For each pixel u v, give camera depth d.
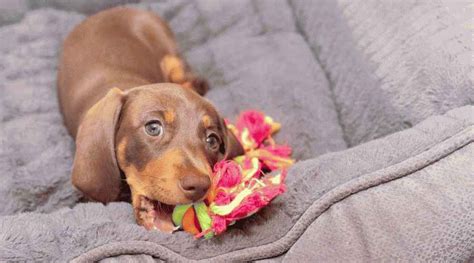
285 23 0.81
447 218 0.52
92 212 0.56
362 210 0.53
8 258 0.52
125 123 0.58
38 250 0.52
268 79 0.75
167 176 0.54
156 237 0.53
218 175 0.55
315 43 0.78
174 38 0.82
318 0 0.79
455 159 0.54
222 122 0.61
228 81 0.77
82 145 0.59
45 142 0.69
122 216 0.57
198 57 0.81
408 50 0.66
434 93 0.63
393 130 0.66
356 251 0.52
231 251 0.54
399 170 0.53
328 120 0.71
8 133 0.69
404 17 0.68
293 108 0.72
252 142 0.66
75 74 0.71
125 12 0.79
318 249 0.53
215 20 0.83
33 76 0.75
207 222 0.54
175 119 0.57
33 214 0.56
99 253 0.52
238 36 0.81
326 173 0.56
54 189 0.66
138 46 0.76
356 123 0.69
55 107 0.73
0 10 0.80
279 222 0.55
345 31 0.74
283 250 0.54
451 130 0.55
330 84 0.74
